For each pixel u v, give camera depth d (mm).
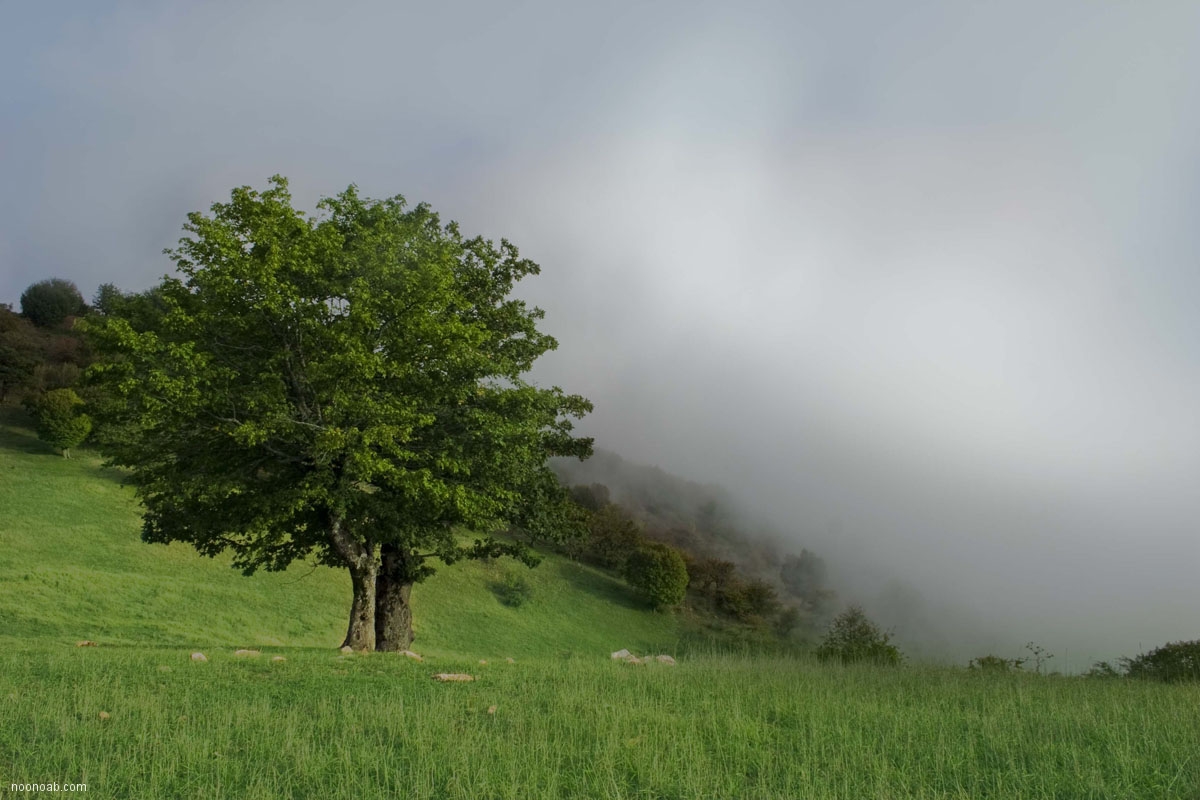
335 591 47312
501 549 25875
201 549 22250
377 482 21359
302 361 19219
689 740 8117
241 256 18219
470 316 24781
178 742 7680
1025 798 6602
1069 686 13789
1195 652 20719
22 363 67312
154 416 17375
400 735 8352
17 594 35219
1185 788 6852
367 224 23375
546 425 25391
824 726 8914
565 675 12680
